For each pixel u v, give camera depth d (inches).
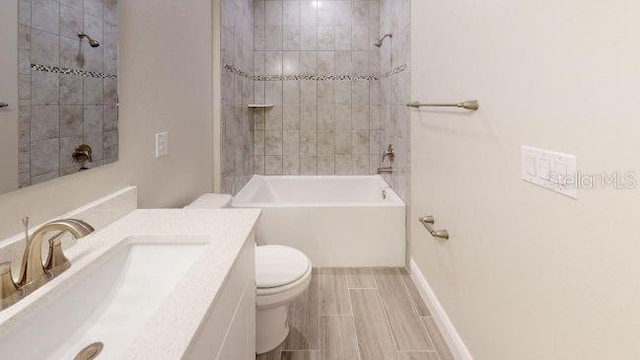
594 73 32.6
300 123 150.6
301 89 149.3
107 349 31.2
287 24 147.9
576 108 34.9
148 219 50.8
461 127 63.0
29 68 36.0
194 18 84.7
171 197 71.9
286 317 75.1
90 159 45.9
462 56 61.8
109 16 49.1
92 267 36.9
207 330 30.7
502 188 49.3
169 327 26.0
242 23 129.6
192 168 84.4
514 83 45.8
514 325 46.9
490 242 53.1
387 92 133.0
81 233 32.4
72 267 35.3
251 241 50.6
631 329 29.3
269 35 148.0
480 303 56.9
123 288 41.3
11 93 34.0
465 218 62.0
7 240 34.6
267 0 147.2
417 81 90.0
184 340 24.7
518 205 45.5
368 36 148.3
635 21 28.4
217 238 43.4
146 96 60.7
